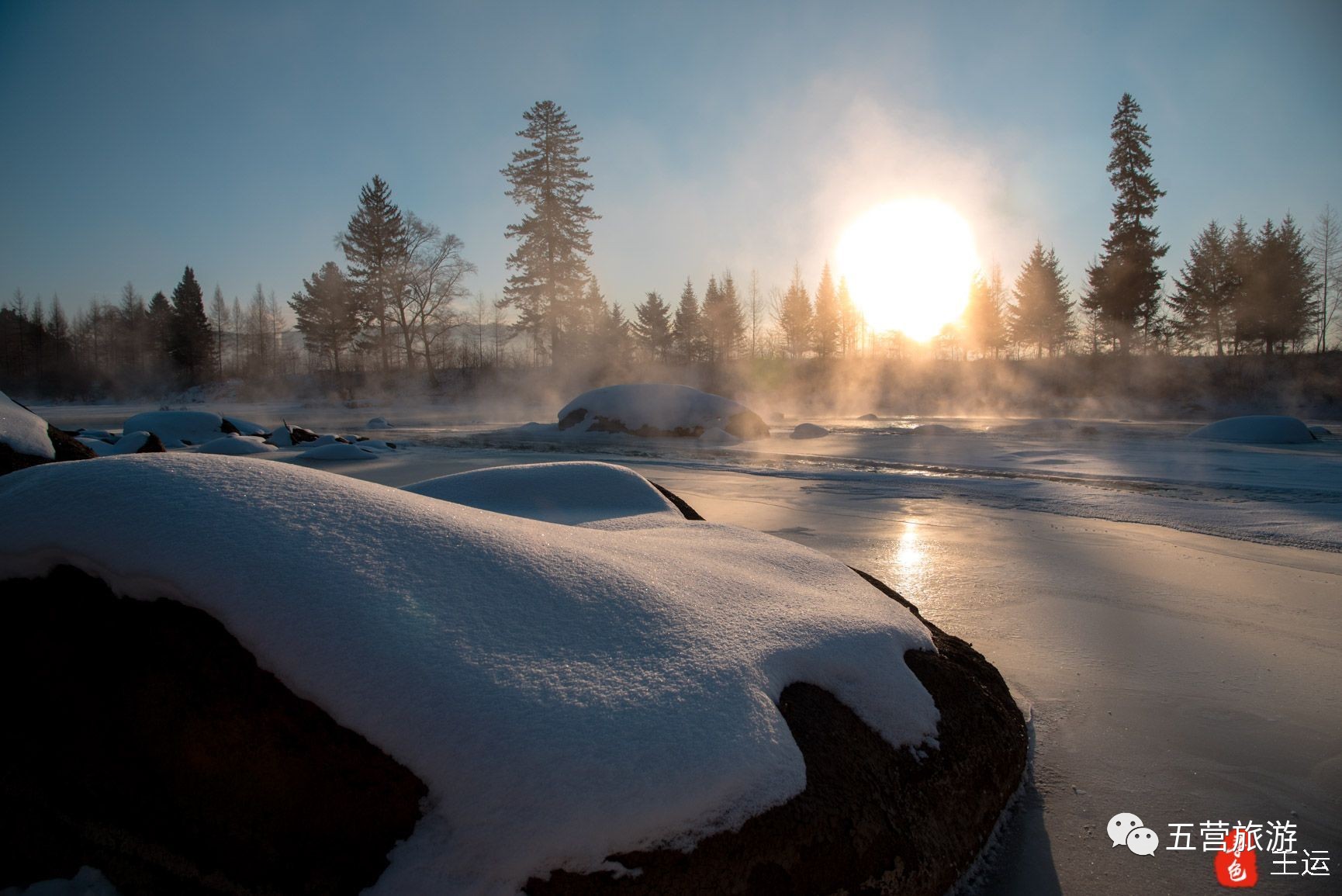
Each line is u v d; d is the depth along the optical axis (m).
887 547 6.58
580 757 1.61
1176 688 3.56
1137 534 7.08
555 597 2.05
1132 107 39.16
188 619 1.83
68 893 1.77
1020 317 52.34
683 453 15.51
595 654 1.89
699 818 1.60
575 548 2.40
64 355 63.19
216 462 2.28
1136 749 2.97
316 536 1.99
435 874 1.54
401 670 1.71
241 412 37.59
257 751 1.71
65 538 1.96
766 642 2.14
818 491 9.94
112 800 1.84
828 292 55.38
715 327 54.72
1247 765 2.85
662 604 2.17
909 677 2.37
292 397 44.97
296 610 1.78
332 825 1.64
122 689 1.86
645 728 1.70
